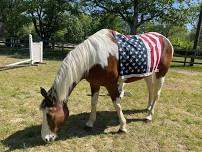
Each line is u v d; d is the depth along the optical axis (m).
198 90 8.63
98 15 21.08
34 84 8.32
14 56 17.05
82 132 4.76
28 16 27.05
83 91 7.57
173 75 11.71
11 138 4.42
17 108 5.89
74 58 4.00
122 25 33.84
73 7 22.69
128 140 4.50
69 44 22.62
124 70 4.44
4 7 26.89
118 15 20.52
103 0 19.33
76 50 4.07
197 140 4.62
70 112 5.78
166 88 8.67
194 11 19.06
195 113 6.10
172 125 5.25
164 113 5.95
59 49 23.92
